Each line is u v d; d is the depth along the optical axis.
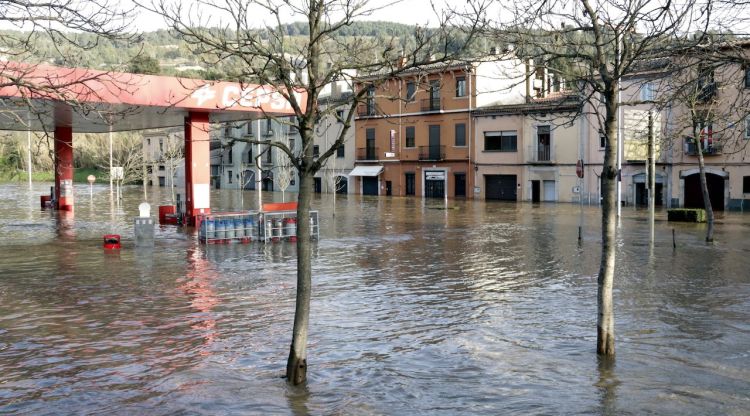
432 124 58.59
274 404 8.04
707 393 8.38
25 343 10.55
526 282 15.83
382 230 29.02
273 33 9.61
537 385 8.69
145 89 22.75
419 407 7.96
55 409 7.88
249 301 13.59
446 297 14.09
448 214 38.88
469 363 9.60
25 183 86.62
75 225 30.38
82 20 9.72
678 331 11.23
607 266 9.79
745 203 41.41
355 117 64.12
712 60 8.29
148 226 22.17
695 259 19.33
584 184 49.41
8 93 17.94
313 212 24.27
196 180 27.88
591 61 9.73
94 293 14.37
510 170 53.84
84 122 32.47
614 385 8.66
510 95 56.69
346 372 9.23
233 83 24.64
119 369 9.31
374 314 12.52
